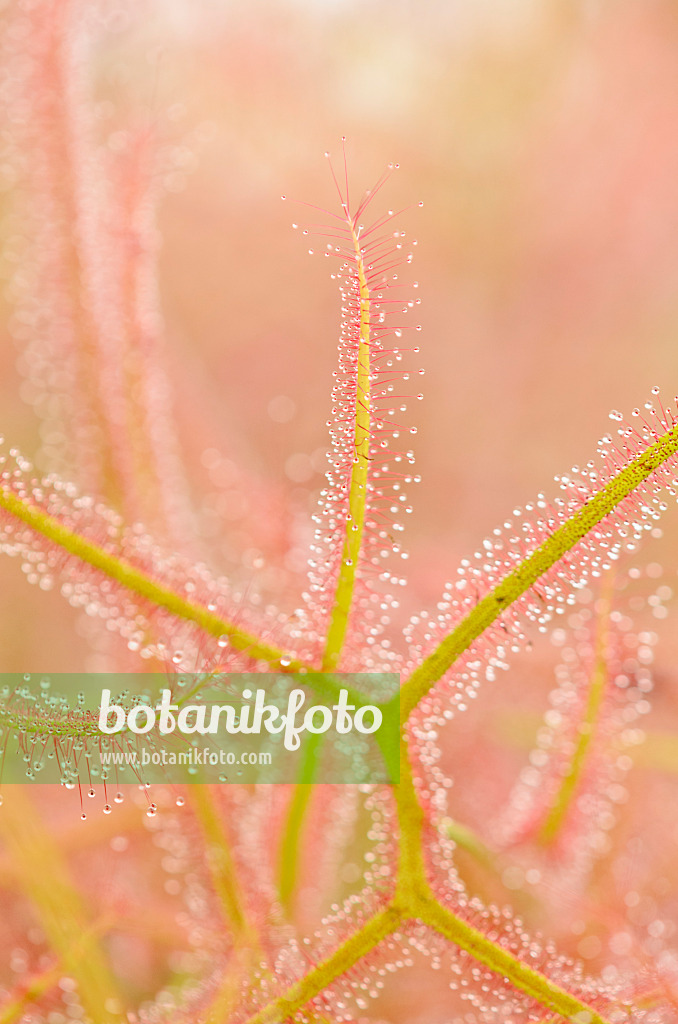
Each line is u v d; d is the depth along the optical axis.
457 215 0.36
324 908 0.31
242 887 0.30
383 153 0.36
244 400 0.35
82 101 0.31
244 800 0.30
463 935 0.28
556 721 0.30
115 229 0.30
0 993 0.30
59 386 0.30
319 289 0.36
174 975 0.31
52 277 0.30
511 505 0.35
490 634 0.27
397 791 0.28
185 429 0.34
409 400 0.36
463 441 0.35
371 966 0.28
